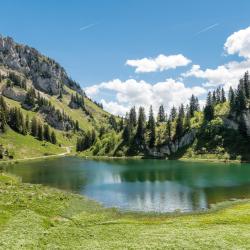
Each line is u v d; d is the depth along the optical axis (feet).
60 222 167.22
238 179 352.28
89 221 177.17
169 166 517.55
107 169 475.72
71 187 310.04
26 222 150.71
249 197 251.80
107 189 297.12
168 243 124.88
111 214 201.16
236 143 636.89
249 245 121.39
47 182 343.05
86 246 120.78
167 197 256.52
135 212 208.23
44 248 116.98
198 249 117.60
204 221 170.60
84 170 463.01
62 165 552.82
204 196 259.19
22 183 311.27
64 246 120.47
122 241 128.57
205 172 423.23
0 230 136.56
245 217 174.19
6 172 429.38
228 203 231.50
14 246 115.75
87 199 245.65
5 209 173.37
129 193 275.39
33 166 531.09
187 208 219.00
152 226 160.86
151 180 353.72
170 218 191.93
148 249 117.60
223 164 544.21
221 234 136.56
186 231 144.77
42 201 207.92
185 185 315.37
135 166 524.52
